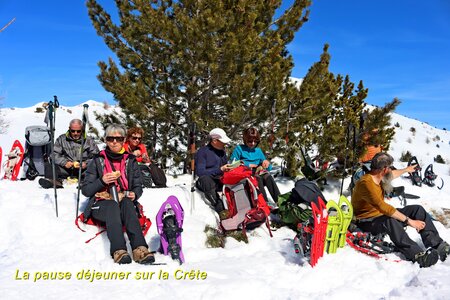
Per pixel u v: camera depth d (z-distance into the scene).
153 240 4.48
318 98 7.73
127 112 8.34
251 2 7.55
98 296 3.03
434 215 6.93
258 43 7.47
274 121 7.71
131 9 8.38
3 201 4.97
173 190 5.83
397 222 4.39
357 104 9.50
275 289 3.34
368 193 4.54
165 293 3.15
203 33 6.87
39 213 4.62
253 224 5.11
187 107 8.26
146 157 6.36
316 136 7.80
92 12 8.52
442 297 2.85
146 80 7.85
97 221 4.39
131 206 4.04
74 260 3.81
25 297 2.98
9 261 3.75
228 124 7.95
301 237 4.11
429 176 9.12
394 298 3.01
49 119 4.73
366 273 3.78
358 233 4.60
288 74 8.29
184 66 7.13
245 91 7.03
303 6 8.52
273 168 8.80
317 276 3.62
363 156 7.21
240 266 3.90
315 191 5.29
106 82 7.82
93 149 6.59
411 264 4.12
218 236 4.89
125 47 8.41
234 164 5.23
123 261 3.72
